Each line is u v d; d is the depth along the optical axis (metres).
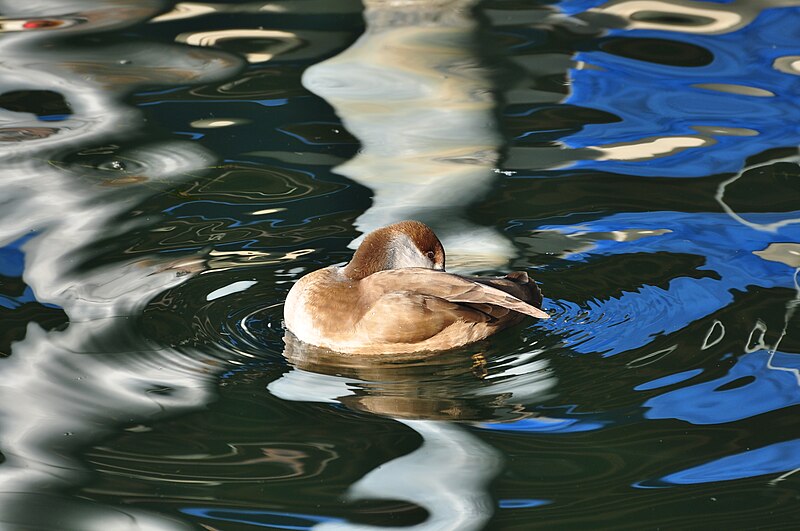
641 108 15.30
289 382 9.41
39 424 8.67
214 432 8.62
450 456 8.31
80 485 7.92
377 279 10.14
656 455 8.26
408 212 12.50
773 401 8.91
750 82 16.05
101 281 11.05
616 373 9.38
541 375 9.44
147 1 19.86
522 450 8.38
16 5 19.73
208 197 12.95
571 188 13.05
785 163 13.54
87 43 17.89
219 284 11.02
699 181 13.16
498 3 19.70
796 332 9.88
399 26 18.70
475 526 7.44
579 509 7.64
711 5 19.27
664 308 10.38
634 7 19.31
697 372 9.34
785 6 18.98
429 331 9.77
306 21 18.83
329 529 7.45
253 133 14.68
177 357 9.73
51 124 14.98
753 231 11.90
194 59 17.19
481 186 13.17
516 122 14.98
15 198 12.85
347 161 13.91
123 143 14.39
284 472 8.10
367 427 8.73
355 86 16.14
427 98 15.70
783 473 8.02
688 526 7.44
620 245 11.66
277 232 12.13
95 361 9.62
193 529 7.46
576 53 17.25
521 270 11.17
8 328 10.15
